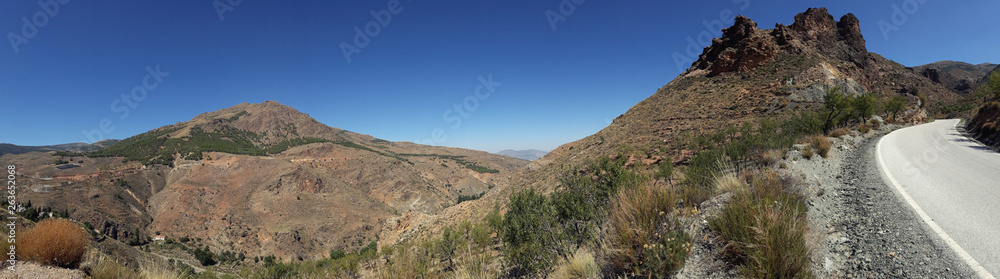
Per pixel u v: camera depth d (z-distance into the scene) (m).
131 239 115.06
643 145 37.19
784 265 3.27
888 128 31.45
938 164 11.09
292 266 24.56
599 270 4.41
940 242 4.20
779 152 10.40
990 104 24.80
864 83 72.50
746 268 3.49
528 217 7.28
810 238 4.30
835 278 3.64
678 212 5.06
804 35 96.12
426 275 6.58
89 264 5.36
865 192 7.15
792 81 54.94
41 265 5.07
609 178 7.72
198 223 134.75
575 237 6.48
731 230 3.99
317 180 176.75
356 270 14.55
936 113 73.06
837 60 81.81
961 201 6.08
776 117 37.69
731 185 6.00
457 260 8.84
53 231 5.22
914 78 101.69
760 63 68.12
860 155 13.41
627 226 4.37
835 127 26.73
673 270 3.86
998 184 7.55
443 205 193.25
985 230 4.48
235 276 14.80
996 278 3.27
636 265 3.94
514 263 7.50
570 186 7.80
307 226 138.88
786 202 4.57
